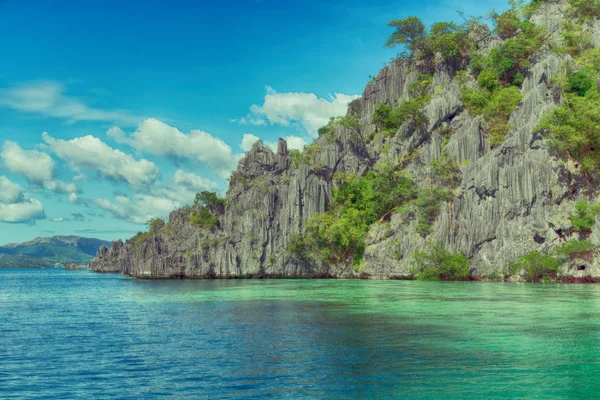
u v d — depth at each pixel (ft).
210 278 517.55
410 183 467.93
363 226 480.23
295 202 514.68
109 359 113.50
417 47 586.45
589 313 179.22
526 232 378.32
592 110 367.45
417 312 187.11
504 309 192.75
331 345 124.57
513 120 423.64
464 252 402.31
